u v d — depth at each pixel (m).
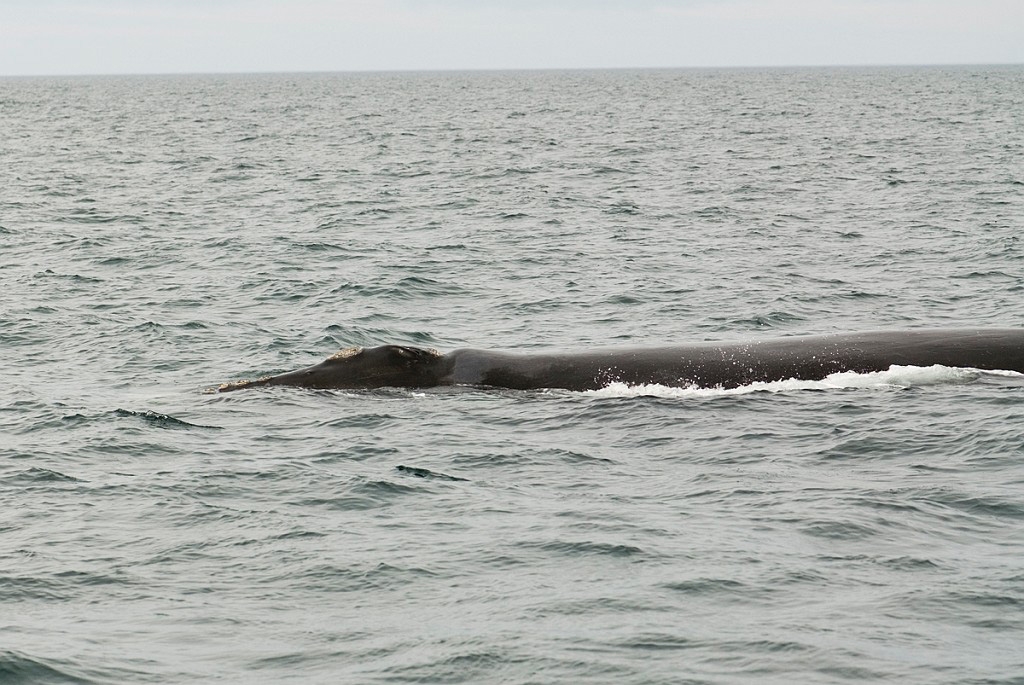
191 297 96.69
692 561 38.16
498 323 87.38
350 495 46.31
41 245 124.94
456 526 42.38
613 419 56.28
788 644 31.62
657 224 140.75
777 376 60.28
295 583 37.22
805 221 141.38
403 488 47.09
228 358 75.56
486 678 30.19
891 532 40.69
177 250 121.44
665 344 63.75
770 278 103.06
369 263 113.00
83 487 47.94
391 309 92.56
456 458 51.31
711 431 54.06
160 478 48.97
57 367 72.81
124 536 41.97
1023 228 130.00
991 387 58.06
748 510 43.47
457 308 92.94
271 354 76.69
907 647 31.42
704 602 34.75
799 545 39.53
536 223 142.62
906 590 35.28
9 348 77.88
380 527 42.50
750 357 61.53
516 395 60.72
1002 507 43.03
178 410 60.19
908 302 92.56
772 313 88.44
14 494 47.19
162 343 79.19
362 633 33.22
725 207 155.00
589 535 40.91
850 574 36.78
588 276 105.06
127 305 93.00
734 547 39.44
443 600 35.56
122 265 112.56
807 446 51.62
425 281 102.88
